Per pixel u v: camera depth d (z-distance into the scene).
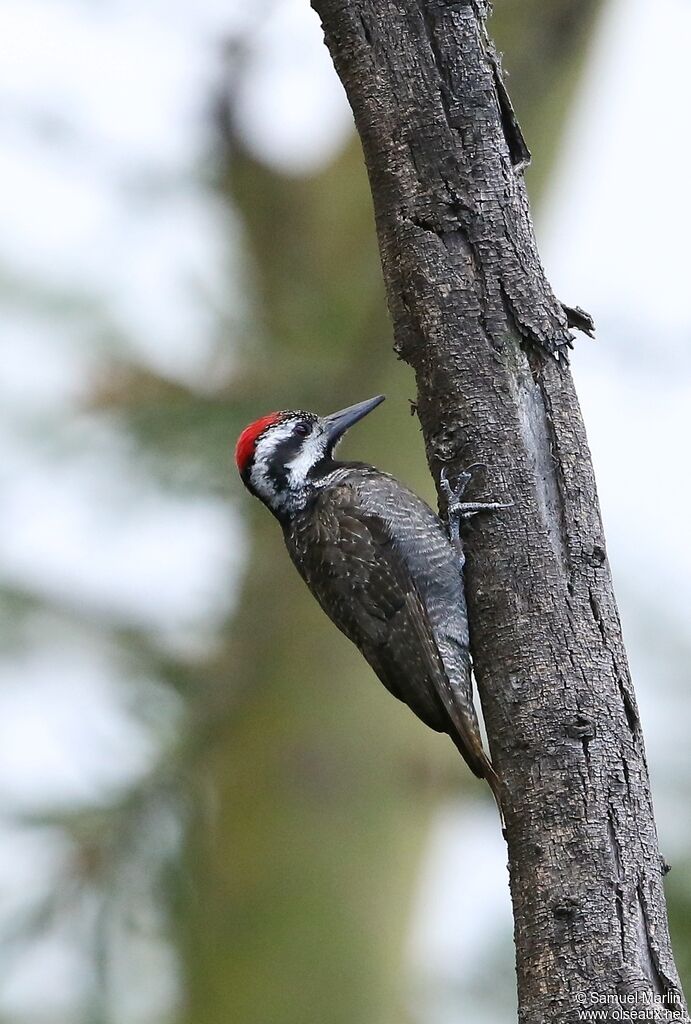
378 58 8.75
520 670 8.37
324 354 14.59
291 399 14.43
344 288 14.66
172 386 14.85
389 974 13.45
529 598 8.48
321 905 13.33
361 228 15.09
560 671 8.30
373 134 8.80
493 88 8.74
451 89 8.69
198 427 14.69
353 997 13.31
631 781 8.09
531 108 14.35
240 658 14.16
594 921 7.75
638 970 7.64
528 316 8.73
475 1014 15.52
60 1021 13.41
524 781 8.16
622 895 7.80
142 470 14.93
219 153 14.85
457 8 8.68
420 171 8.74
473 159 8.70
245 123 14.68
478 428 8.74
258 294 15.17
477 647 8.59
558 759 8.12
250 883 13.42
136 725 14.30
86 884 13.63
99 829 13.73
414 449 13.83
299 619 13.89
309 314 14.68
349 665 13.68
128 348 15.17
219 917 13.58
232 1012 13.29
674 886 13.49
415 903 13.66
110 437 15.12
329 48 8.92
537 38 14.45
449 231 8.74
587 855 7.91
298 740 13.56
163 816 13.92
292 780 13.48
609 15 14.71
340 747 13.54
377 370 14.06
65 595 14.86
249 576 14.45
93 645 14.49
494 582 8.59
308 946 13.31
